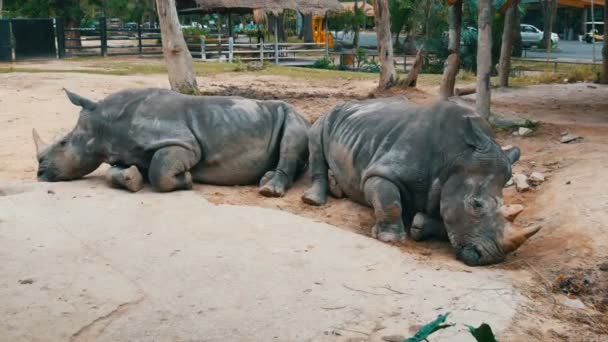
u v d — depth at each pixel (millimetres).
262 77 24141
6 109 15305
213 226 7234
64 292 5652
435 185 7055
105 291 5680
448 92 14102
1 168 10234
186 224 7293
